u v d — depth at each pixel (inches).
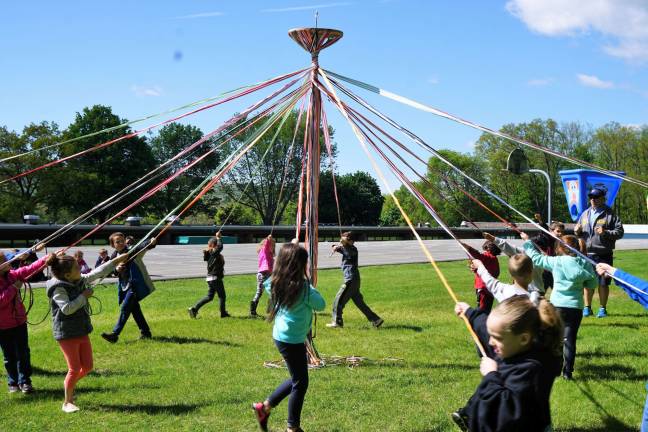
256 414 175.2
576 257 226.8
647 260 731.4
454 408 198.7
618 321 347.3
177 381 233.9
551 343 110.7
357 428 182.2
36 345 299.0
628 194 1959.9
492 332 111.1
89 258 794.2
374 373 240.8
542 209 1919.3
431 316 376.5
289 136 1692.9
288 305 174.2
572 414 193.8
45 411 200.5
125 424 187.8
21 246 1077.8
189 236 1251.8
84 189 1638.8
